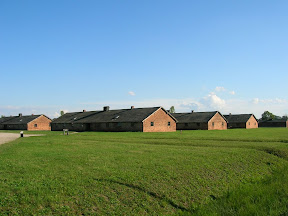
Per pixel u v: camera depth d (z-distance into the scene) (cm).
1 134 5122
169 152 2095
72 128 7150
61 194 1032
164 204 1100
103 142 2962
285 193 1326
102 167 1471
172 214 1041
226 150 2253
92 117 6975
